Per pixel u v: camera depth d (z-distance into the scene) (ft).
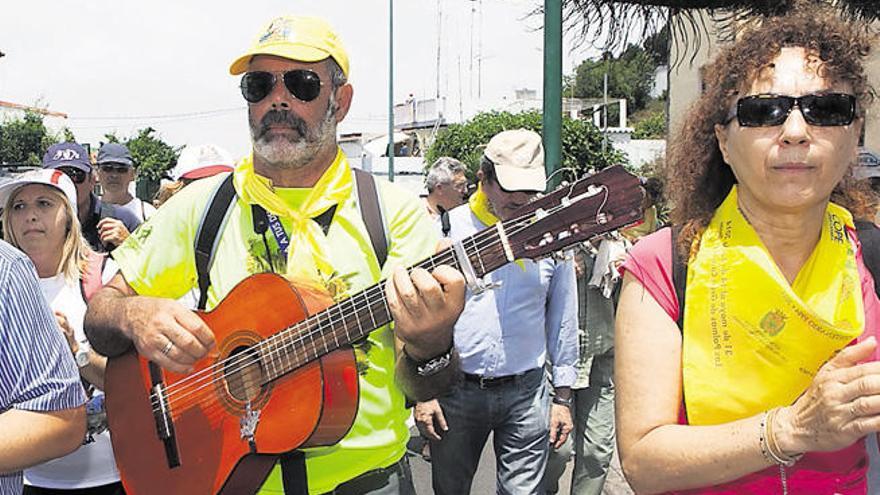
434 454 13.83
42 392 6.70
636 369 6.06
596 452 15.29
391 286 7.47
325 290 8.56
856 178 6.53
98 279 11.59
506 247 7.41
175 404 9.01
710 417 5.84
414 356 8.09
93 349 9.64
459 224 13.84
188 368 8.54
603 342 15.11
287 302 8.43
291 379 8.34
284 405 8.36
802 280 6.02
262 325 8.58
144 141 116.88
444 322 7.43
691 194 6.39
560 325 13.87
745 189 6.07
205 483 8.84
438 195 25.94
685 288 6.07
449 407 13.34
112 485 10.87
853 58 5.87
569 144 78.74
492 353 13.09
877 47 6.24
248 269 8.83
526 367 13.28
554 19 15.53
